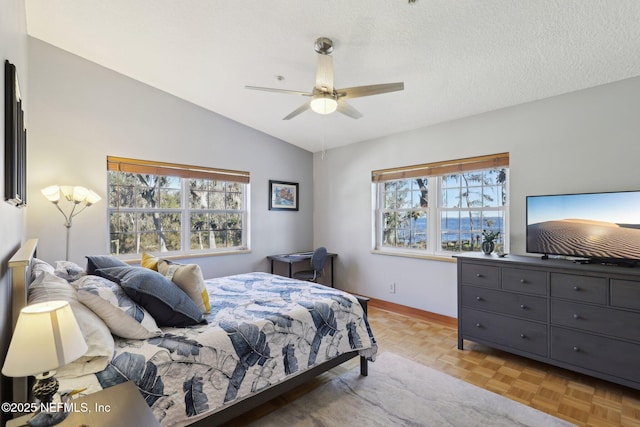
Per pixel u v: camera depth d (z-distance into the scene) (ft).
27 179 9.37
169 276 6.93
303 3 7.04
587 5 6.17
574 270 7.62
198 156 13.03
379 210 14.61
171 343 5.23
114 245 11.20
